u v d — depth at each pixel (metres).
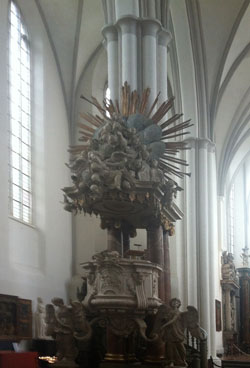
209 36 21.67
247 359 24.67
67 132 21.36
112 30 15.46
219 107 25.66
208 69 22.55
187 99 22.45
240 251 36.38
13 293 15.93
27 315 16.45
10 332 15.46
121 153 11.27
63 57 21.31
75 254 20.66
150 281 10.81
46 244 18.56
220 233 30.25
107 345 11.14
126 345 11.37
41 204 18.73
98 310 10.67
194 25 21.05
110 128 11.55
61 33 20.88
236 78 25.53
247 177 36.91
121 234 12.98
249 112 28.66
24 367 10.10
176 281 21.70
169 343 10.84
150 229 13.08
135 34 15.25
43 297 17.92
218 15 21.12
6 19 17.41
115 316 10.64
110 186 11.04
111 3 15.91
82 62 21.83
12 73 18.12
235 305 33.66
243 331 34.16
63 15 20.47
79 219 20.89
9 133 17.42
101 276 10.62
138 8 15.42
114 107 13.73
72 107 21.73
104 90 22.58
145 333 11.02
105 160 11.23
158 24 15.45
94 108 21.80
